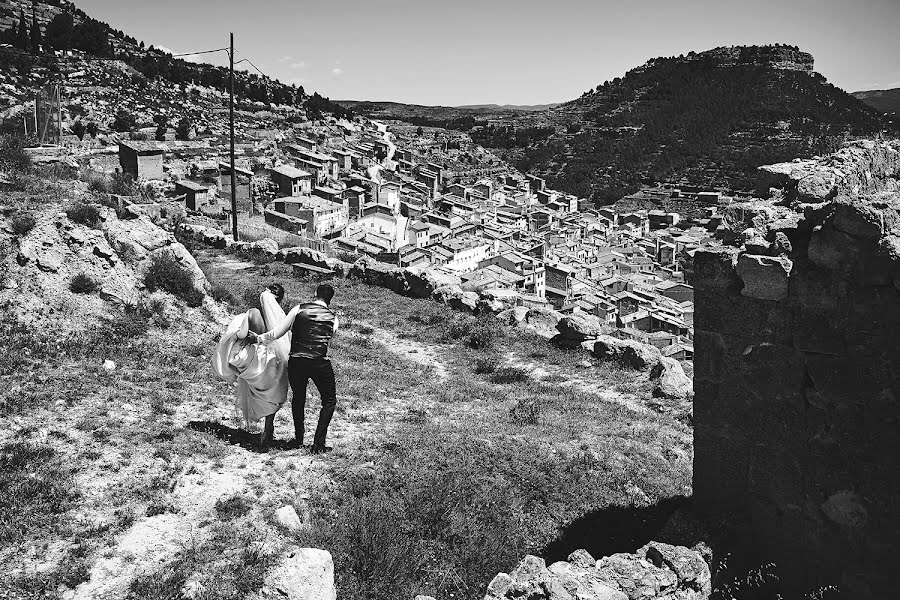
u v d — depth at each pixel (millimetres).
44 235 13078
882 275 5363
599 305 80375
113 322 12547
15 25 167250
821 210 5832
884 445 5484
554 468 9156
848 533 5715
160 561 6176
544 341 17969
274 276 24203
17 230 12859
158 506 7020
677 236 148875
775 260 5898
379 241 96000
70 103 127125
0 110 94062
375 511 7148
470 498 7973
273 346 8758
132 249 14617
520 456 9359
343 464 8469
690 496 8422
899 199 5566
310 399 11406
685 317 76500
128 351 11719
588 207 199875
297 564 5723
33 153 26844
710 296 6422
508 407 12539
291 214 92312
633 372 15703
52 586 5703
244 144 133500
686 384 14297
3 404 8844
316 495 7609
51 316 11938
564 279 92312
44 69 148875
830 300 5676
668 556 5863
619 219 173875
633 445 10773
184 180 88250
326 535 6672
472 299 21312
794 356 5941
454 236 116812
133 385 10398
